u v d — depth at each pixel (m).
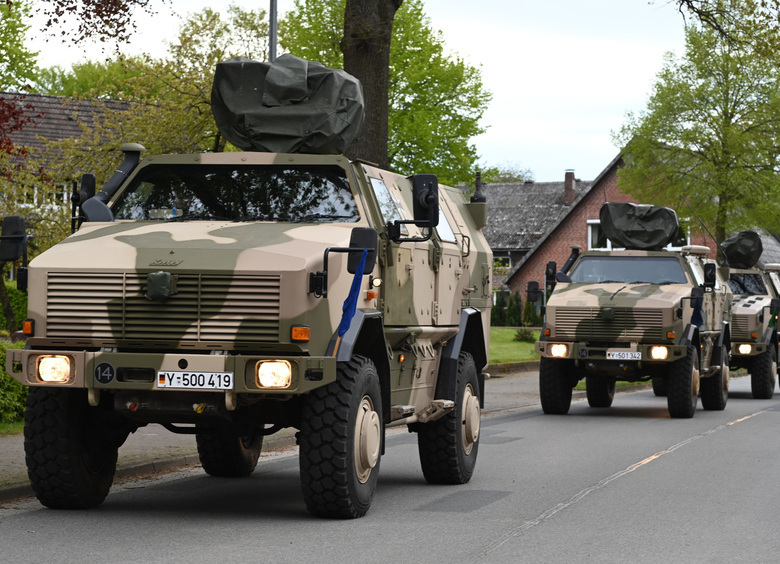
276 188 11.11
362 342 10.32
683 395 21.84
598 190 76.00
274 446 16.33
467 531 9.60
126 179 11.40
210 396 9.45
